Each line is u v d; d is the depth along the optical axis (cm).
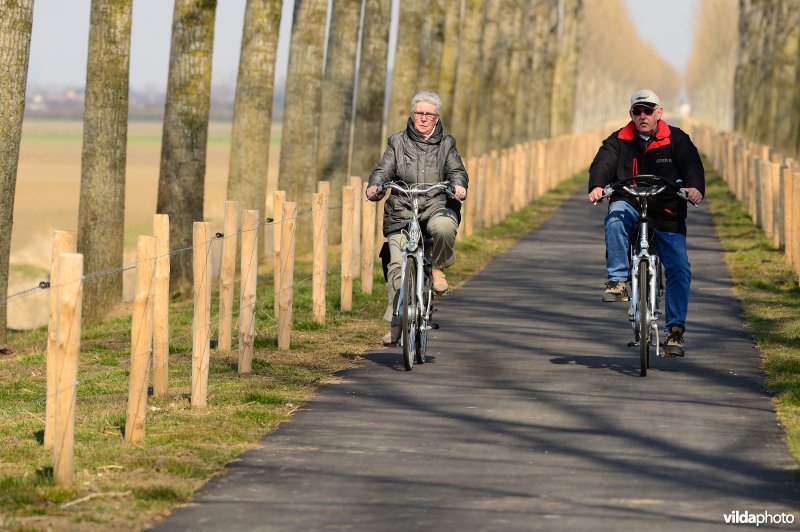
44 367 3669
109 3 4688
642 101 2961
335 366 3225
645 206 2966
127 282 6600
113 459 2230
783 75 12988
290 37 6781
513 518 1842
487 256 6019
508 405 2691
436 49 8575
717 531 1775
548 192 11469
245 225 3094
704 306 4241
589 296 4584
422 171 3148
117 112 4775
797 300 4331
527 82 13750
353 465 2178
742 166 9312
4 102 3819
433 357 3328
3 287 4009
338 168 7212
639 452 2259
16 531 1788
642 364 3003
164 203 5244
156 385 2800
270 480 2084
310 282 5191
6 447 2412
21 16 3800
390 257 3180
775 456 2220
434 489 2012
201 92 5225
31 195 14888
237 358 3344
